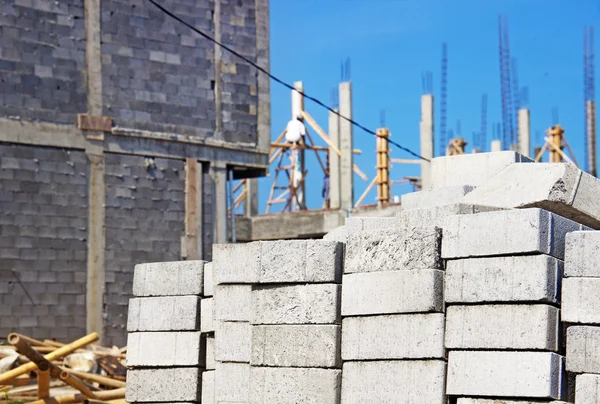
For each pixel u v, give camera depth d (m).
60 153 21.42
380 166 35.38
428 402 8.68
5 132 20.77
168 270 11.21
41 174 21.14
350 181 31.23
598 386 8.05
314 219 29.20
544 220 8.36
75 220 21.45
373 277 9.14
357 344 9.18
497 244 8.50
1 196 20.64
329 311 9.34
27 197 20.94
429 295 8.75
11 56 21.05
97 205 21.75
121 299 21.86
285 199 38.59
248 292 9.98
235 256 10.01
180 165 23.06
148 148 22.58
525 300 8.32
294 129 35.34
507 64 41.25
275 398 9.52
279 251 9.66
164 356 11.09
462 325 8.62
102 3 22.28
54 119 21.42
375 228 10.26
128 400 11.24
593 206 9.64
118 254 21.94
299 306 9.50
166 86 23.00
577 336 8.20
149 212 22.45
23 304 20.62
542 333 8.21
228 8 24.14
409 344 8.85
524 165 9.76
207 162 23.50
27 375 17.23
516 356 8.32
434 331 8.73
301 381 9.40
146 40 22.80
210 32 23.83
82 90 21.86
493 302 8.51
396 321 8.96
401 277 8.95
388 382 8.95
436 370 8.69
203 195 23.34
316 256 9.45
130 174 22.28
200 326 10.99
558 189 9.45
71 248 21.33
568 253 8.34
